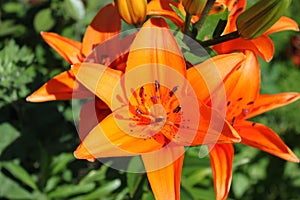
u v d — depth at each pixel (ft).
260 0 1.68
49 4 2.61
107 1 2.55
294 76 3.17
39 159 2.42
